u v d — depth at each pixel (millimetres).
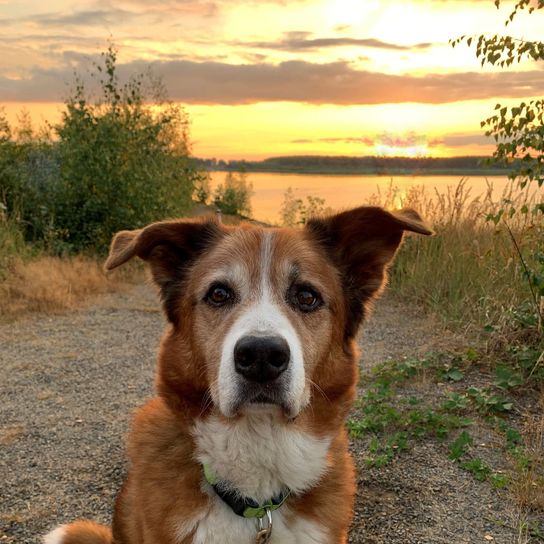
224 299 487
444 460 718
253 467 467
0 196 2039
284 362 430
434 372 979
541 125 894
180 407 480
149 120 2248
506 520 604
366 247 542
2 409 876
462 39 922
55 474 700
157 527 454
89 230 1987
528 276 958
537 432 740
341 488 493
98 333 1266
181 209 2285
